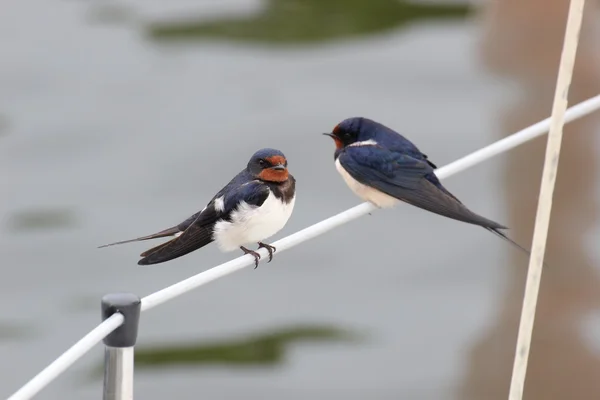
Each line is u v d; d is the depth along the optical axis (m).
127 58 26.45
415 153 8.43
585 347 14.95
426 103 23.34
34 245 19.25
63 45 27.02
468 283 17.89
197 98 24.31
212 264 18.62
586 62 16.33
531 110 17.25
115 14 29.03
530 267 5.02
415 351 16.81
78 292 18.11
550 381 14.94
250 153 21.88
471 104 23.02
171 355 17.00
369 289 18.09
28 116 23.61
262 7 28.73
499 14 17.55
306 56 26.31
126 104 24.12
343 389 16.11
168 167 21.48
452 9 28.17
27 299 17.97
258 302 18.06
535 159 16.94
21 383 16.02
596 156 15.88
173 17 28.64
